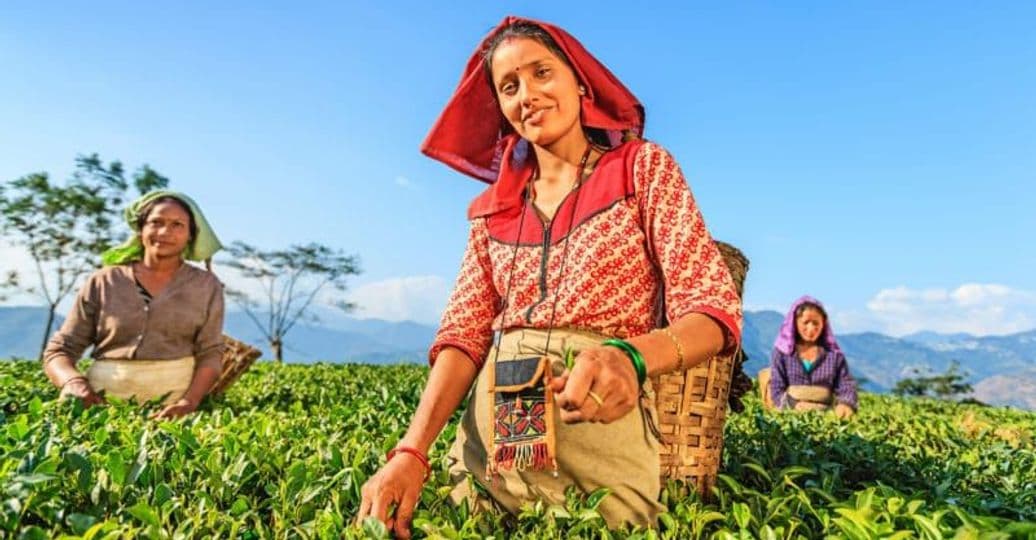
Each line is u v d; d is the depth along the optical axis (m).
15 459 2.10
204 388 4.96
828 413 6.08
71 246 34.81
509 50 2.18
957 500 2.57
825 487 2.55
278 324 59.12
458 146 2.61
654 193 2.10
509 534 2.06
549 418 1.93
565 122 2.20
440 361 2.32
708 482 2.60
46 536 1.64
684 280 1.98
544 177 2.31
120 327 4.88
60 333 4.91
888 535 1.76
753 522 2.05
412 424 2.20
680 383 2.47
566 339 2.05
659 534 2.03
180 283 5.05
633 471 2.03
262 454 2.54
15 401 4.30
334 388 6.90
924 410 8.99
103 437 2.68
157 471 2.18
